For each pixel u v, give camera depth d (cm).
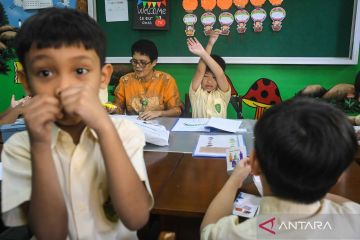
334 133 60
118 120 77
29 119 55
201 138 162
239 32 267
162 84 248
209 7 266
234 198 92
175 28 275
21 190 65
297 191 64
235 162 119
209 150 142
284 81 272
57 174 63
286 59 264
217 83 215
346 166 63
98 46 62
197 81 216
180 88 287
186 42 276
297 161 60
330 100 265
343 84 263
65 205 63
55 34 57
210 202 96
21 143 68
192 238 105
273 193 69
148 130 150
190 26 272
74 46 58
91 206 68
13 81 297
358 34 249
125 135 72
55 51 57
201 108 216
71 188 66
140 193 63
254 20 263
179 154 140
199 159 133
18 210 68
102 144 58
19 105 180
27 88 63
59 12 62
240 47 270
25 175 66
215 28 270
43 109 54
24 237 178
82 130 67
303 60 262
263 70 273
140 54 235
